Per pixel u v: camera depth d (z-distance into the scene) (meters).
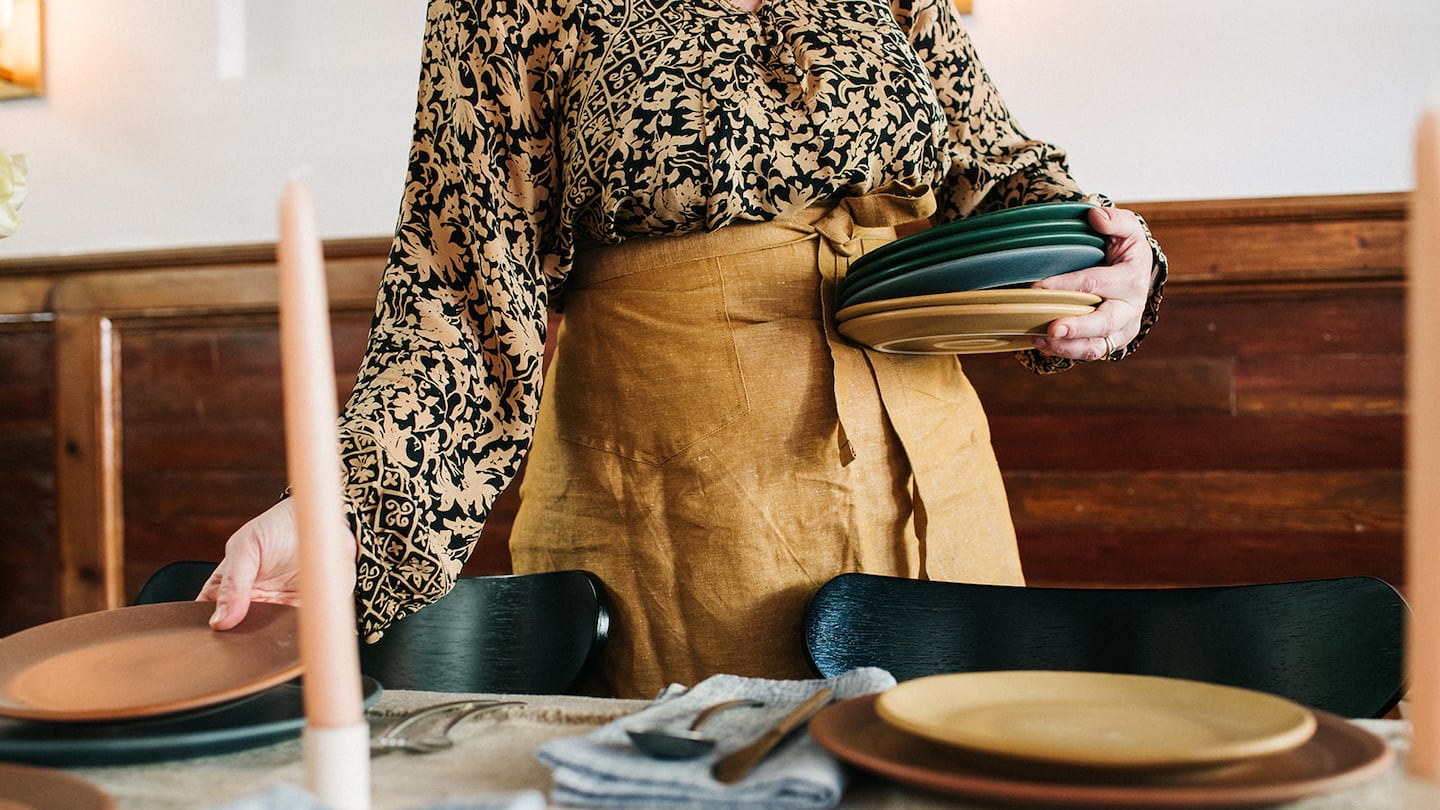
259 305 2.70
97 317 2.81
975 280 1.01
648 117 1.04
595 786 0.49
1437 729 0.33
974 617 1.00
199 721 0.59
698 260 1.10
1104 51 2.30
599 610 1.06
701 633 1.10
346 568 0.42
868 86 1.09
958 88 1.25
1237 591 0.94
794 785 0.47
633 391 1.12
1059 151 1.29
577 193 1.06
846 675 0.66
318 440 0.41
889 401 1.13
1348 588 0.87
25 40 2.90
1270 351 2.20
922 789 0.47
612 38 1.07
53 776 0.48
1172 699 0.54
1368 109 2.20
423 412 0.90
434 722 0.65
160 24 2.86
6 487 2.89
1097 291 1.05
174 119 2.85
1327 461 2.18
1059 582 2.28
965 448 1.19
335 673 0.41
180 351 2.78
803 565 1.10
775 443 1.09
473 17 1.06
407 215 1.03
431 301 0.99
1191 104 2.27
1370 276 2.15
